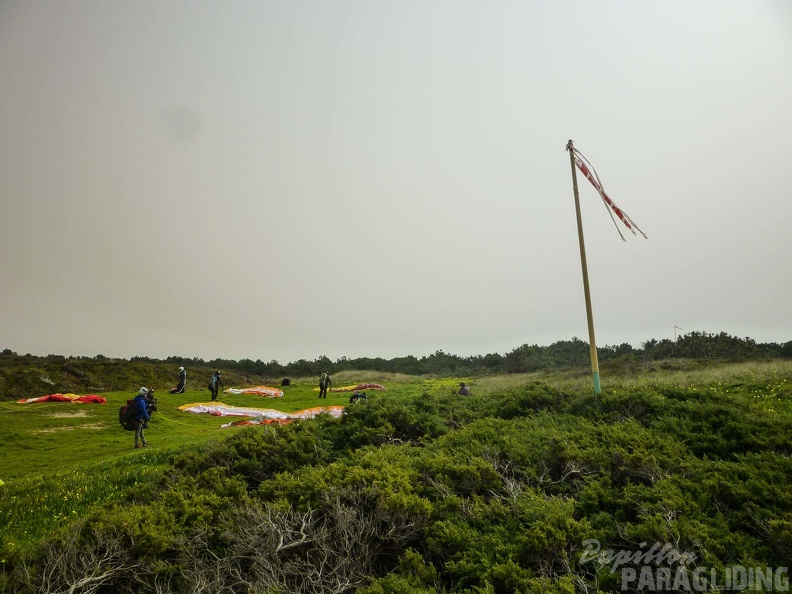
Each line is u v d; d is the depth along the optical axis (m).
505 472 8.14
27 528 7.85
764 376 19.03
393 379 51.50
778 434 8.92
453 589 5.32
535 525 5.96
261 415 22.83
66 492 9.61
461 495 7.38
